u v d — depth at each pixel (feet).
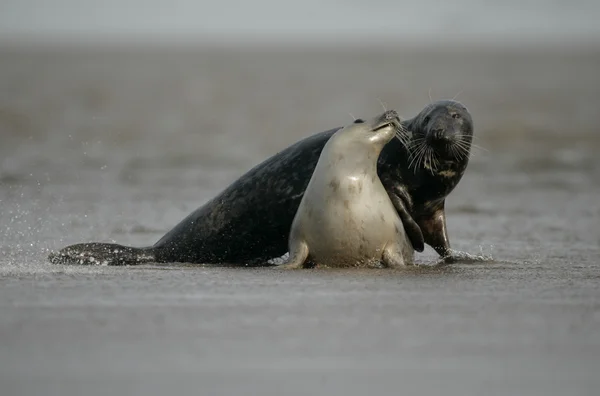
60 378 64.59
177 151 311.27
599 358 70.85
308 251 117.39
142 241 152.15
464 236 163.53
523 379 65.46
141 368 67.15
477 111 476.54
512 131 375.04
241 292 96.53
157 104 523.70
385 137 115.34
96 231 162.30
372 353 71.61
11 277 106.22
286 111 485.56
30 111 442.50
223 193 130.41
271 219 127.34
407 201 124.36
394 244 116.88
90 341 74.59
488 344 74.59
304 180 125.29
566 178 257.14
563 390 63.21
